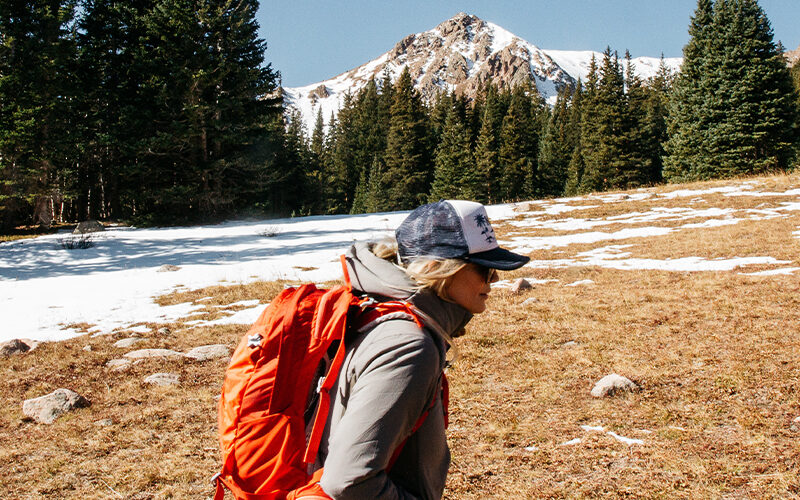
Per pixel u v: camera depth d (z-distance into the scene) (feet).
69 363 24.03
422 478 4.16
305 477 3.99
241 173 118.93
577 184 245.65
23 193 103.40
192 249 64.39
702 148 135.95
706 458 12.20
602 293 29.27
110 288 42.70
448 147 236.63
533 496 11.32
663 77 313.53
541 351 20.75
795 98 133.39
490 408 16.10
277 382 3.94
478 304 4.44
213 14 110.32
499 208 85.15
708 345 19.56
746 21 129.59
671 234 49.42
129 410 18.11
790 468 11.45
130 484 13.14
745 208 59.77
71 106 112.16
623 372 17.81
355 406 3.72
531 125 282.77
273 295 36.73
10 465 14.57
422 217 4.34
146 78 108.88
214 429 16.21
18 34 99.76
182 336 27.78
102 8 118.21
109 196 141.49
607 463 12.41
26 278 49.37
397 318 4.03
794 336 19.51
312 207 256.93
